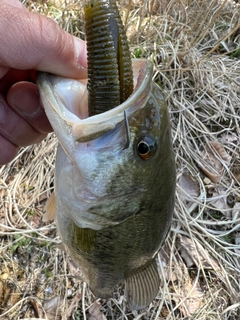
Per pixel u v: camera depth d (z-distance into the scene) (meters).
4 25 0.11
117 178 0.11
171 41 0.30
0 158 0.17
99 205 0.12
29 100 0.15
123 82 0.10
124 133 0.11
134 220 0.12
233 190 0.26
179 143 0.27
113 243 0.13
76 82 0.12
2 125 0.16
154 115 0.11
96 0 0.09
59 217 0.14
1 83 0.15
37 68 0.12
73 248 0.14
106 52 0.10
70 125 0.10
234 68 0.31
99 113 0.10
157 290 0.16
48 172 0.25
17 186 0.25
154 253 0.14
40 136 0.17
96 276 0.15
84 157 0.11
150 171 0.12
